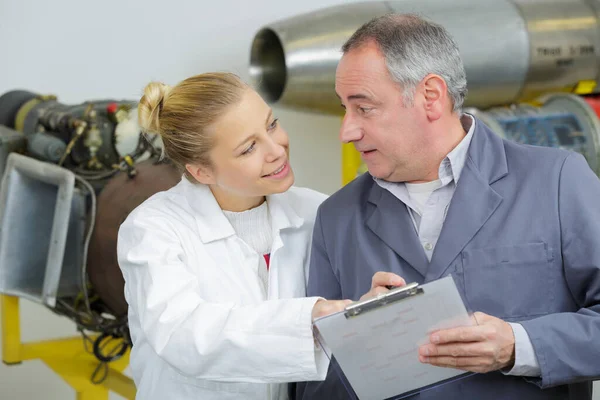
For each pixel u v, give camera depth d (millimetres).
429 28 1372
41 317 3250
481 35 2715
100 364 2346
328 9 2785
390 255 1428
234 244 1516
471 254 1357
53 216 2158
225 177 1451
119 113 2217
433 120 1374
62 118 2254
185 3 3430
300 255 1594
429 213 1429
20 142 2369
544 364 1251
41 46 3291
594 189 1358
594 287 1306
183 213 1513
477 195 1375
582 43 2807
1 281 2137
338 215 1527
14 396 3213
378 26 1375
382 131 1365
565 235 1333
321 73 2699
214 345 1294
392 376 1258
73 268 2119
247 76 3541
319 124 3596
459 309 1193
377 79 1340
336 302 1271
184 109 1422
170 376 1499
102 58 3369
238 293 1493
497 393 1336
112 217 2037
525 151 1421
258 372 1300
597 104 2805
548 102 2680
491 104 2854
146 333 1359
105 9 3348
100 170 2225
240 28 3510
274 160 1438
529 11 2787
